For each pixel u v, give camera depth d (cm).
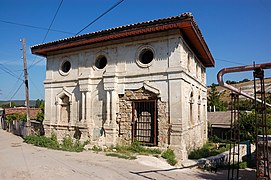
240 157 1406
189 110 1272
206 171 1036
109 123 1270
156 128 1167
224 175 984
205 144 1711
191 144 1276
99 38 1289
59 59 1549
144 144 1191
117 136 1262
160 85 1159
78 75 1433
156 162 1003
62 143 1399
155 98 1176
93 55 1382
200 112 1645
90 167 848
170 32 1138
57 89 1545
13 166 850
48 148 1332
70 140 1357
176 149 1083
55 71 1562
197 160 1114
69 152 1179
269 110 1898
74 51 1465
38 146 1424
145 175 803
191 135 1286
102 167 858
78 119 1420
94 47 1373
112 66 1293
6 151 1227
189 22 1028
